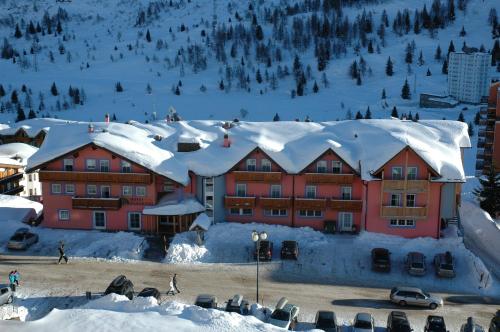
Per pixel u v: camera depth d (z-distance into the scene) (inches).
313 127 2628.0
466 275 2050.9
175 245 2180.1
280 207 2381.9
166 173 2308.1
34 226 2454.5
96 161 2364.7
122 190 2370.8
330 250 2225.6
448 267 2031.3
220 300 1823.3
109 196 2379.4
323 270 2085.4
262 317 1665.8
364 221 2349.9
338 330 1614.2
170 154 2452.0
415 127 2518.5
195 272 2046.0
